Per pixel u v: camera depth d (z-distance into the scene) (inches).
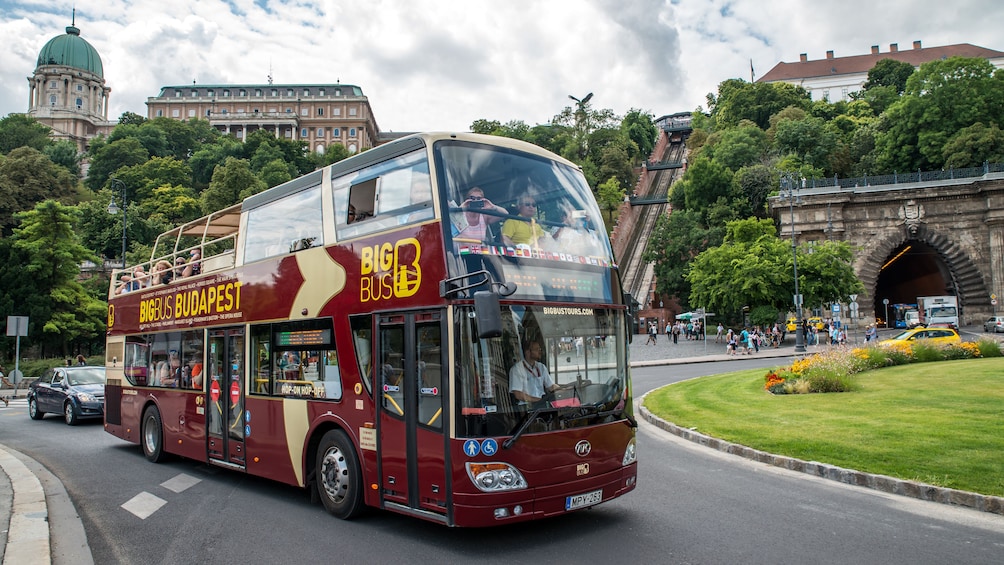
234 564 274.8
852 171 3784.5
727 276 2224.4
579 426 293.0
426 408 291.0
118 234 3417.8
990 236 2635.3
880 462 414.3
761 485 399.9
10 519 338.6
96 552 295.4
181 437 499.2
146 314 577.6
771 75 6038.4
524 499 271.9
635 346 2336.4
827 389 754.8
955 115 3292.3
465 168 307.6
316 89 7017.7
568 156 5147.6
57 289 2059.5
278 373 395.9
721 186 3592.5
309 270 377.1
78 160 5944.9
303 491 417.4
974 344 1115.9
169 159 5329.7
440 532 312.2
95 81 7347.4
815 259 2108.8
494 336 254.4
